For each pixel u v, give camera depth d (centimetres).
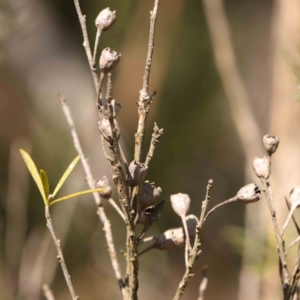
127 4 205
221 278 260
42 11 226
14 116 194
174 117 209
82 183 155
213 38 141
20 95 205
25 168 140
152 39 95
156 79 212
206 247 264
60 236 149
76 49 243
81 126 171
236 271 259
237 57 228
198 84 207
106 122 94
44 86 219
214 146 214
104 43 208
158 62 212
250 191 95
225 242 256
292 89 119
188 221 97
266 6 233
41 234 158
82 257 189
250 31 231
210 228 260
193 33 207
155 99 210
